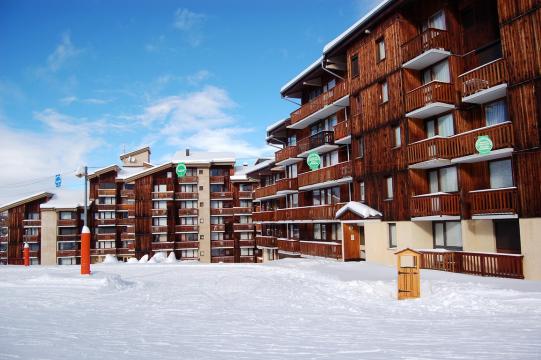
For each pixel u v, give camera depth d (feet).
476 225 59.57
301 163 115.55
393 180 71.31
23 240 182.80
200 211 184.75
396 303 38.45
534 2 48.78
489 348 21.38
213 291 49.32
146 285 56.03
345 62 92.12
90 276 56.49
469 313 32.22
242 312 35.06
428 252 62.44
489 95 56.08
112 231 188.14
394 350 21.36
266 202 156.04
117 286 52.80
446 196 60.75
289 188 117.19
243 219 188.14
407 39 70.49
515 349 21.06
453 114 62.90
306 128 115.24
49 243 180.24
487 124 59.21
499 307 33.37
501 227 56.75
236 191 189.57
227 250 187.32
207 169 186.60
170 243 178.40
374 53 77.10
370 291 46.09
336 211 90.84
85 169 62.85
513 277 50.14
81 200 188.44
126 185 192.54
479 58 61.21
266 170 143.02
